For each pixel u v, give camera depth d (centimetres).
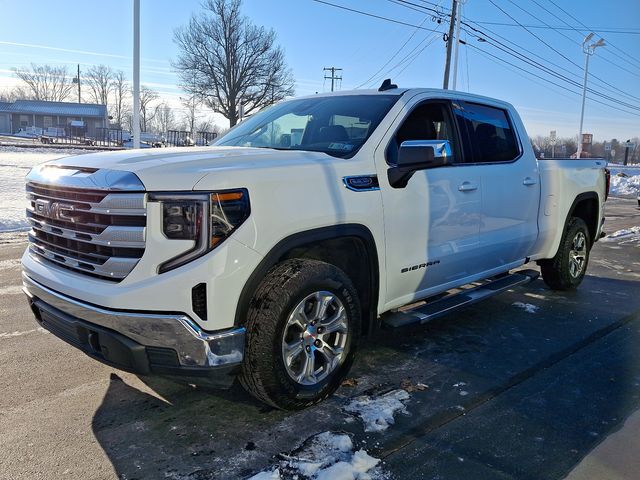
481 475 271
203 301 274
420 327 495
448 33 3028
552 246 580
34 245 343
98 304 281
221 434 304
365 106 409
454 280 444
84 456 282
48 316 319
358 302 344
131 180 275
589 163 632
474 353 434
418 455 287
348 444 295
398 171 368
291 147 396
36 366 391
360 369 398
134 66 1579
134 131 1606
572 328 502
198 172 279
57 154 3500
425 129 420
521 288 647
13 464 274
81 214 292
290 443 296
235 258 279
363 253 357
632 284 682
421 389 366
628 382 385
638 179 3375
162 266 273
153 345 277
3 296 554
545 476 271
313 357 323
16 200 1285
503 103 517
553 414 335
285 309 297
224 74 5838
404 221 376
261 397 308
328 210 320
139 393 353
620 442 304
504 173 479
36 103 9156
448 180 414
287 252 316
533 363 416
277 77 5978
